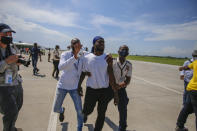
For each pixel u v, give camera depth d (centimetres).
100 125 246
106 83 246
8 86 210
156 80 911
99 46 236
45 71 1042
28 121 321
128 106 445
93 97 246
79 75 278
